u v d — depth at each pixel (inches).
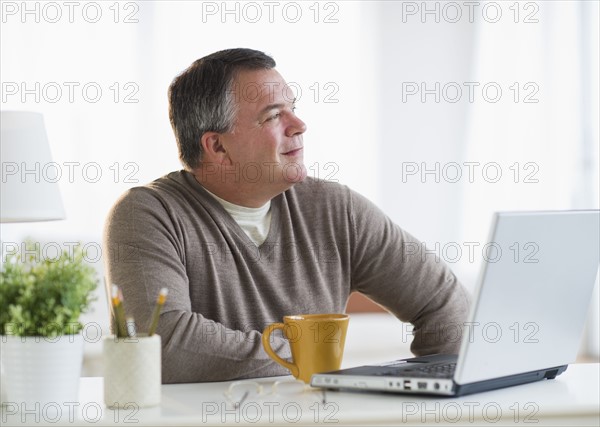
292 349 59.4
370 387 53.1
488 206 205.2
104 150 195.0
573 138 194.5
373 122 207.8
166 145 197.3
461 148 209.6
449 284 80.3
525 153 202.1
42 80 192.5
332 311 79.8
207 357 63.7
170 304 66.4
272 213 79.2
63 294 50.6
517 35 203.5
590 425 49.9
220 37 199.6
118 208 73.2
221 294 74.7
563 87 196.4
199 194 76.9
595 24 190.7
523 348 54.3
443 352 77.4
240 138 75.5
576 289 57.0
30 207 89.2
